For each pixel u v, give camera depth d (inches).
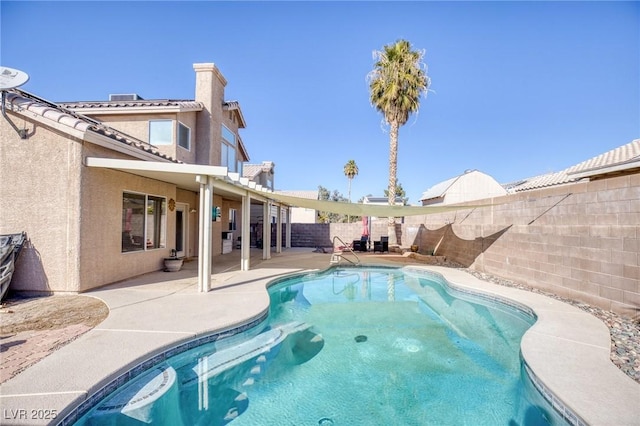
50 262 340.8
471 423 190.2
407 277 626.5
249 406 207.3
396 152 903.1
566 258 368.8
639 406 150.7
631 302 289.9
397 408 204.1
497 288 424.2
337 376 247.4
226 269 552.4
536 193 423.2
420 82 865.5
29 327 241.8
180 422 191.5
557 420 160.2
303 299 482.9
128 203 425.4
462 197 1279.5
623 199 300.2
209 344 244.5
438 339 326.3
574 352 212.7
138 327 245.3
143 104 615.8
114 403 169.0
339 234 1147.9
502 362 272.1
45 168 339.0
